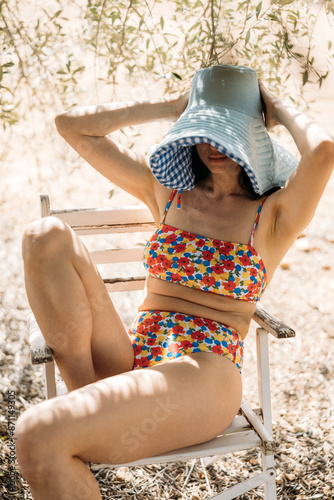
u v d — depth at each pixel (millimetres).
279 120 2340
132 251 2801
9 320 3857
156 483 2693
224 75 2287
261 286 2324
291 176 2234
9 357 3506
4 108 2992
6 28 2750
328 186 6039
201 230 2342
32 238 1977
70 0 2818
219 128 2166
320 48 2908
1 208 5215
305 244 4973
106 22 2766
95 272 2090
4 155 3488
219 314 2307
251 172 2139
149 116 2508
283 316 4043
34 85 3004
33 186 5574
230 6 2723
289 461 2814
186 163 2357
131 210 2760
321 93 7312
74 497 1739
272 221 2320
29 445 1719
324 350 3672
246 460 2859
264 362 2369
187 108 2355
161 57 2844
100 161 2547
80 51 2900
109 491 2625
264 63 2793
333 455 2838
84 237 4969
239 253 2279
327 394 3283
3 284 4246
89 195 5520
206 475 2746
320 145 2111
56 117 2543
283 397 3277
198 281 2283
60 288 1984
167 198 2494
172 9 2807
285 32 2592
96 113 2494
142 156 2596
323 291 4348
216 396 2027
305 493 2635
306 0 2531
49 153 5965
